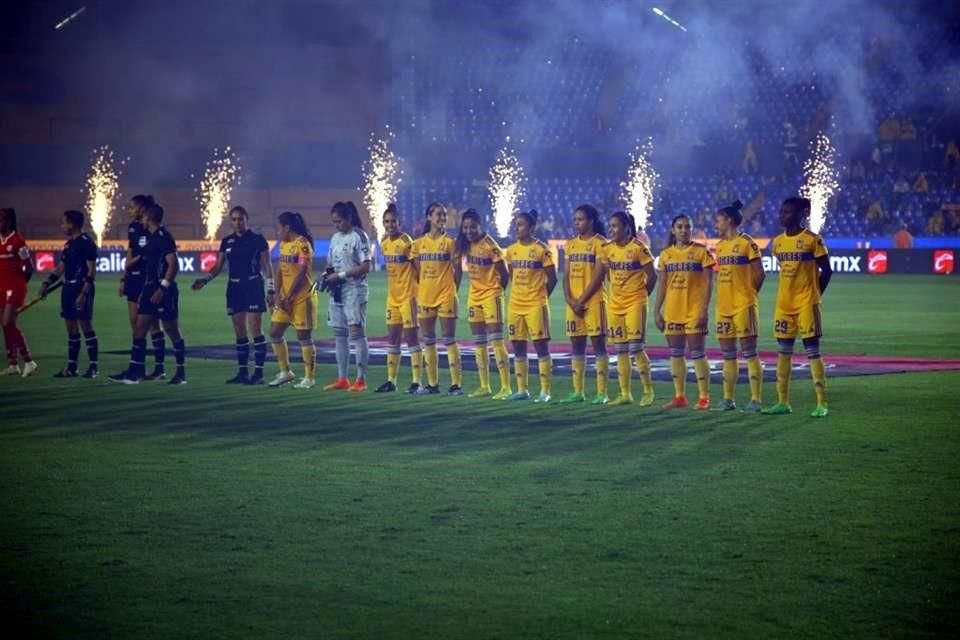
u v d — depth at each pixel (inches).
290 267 647.8
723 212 546.6
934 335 953.5
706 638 241.4
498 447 456.4
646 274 571.2
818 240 530.3
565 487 380.8
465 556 300.8
